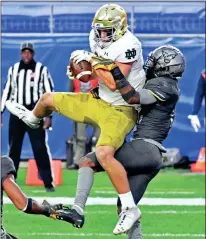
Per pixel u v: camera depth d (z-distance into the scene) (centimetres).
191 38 3719
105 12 1650
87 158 1686
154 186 3244
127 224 1631
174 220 2541
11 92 2997
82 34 3725
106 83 1633
